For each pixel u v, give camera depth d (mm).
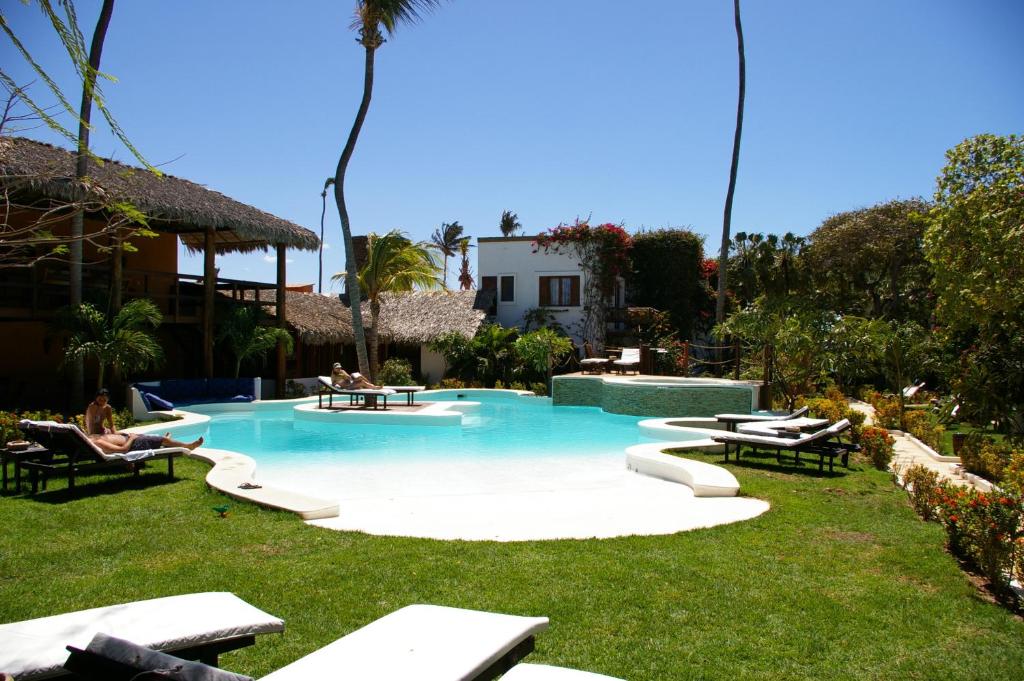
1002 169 9469
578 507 7574
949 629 4285
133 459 8320
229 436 14234
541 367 25641
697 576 5137
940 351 14422
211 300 19328
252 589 4762
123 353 14734
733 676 3660
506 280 31312
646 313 30672
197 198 18469
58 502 7375
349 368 27875
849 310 33469
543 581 4977
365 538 6070
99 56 14102
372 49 20453
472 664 2494
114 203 3988
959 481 9461
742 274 31906
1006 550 4832
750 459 10797
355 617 4293
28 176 3883
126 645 2410
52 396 17609
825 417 15078
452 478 9852
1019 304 9359
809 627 4273
